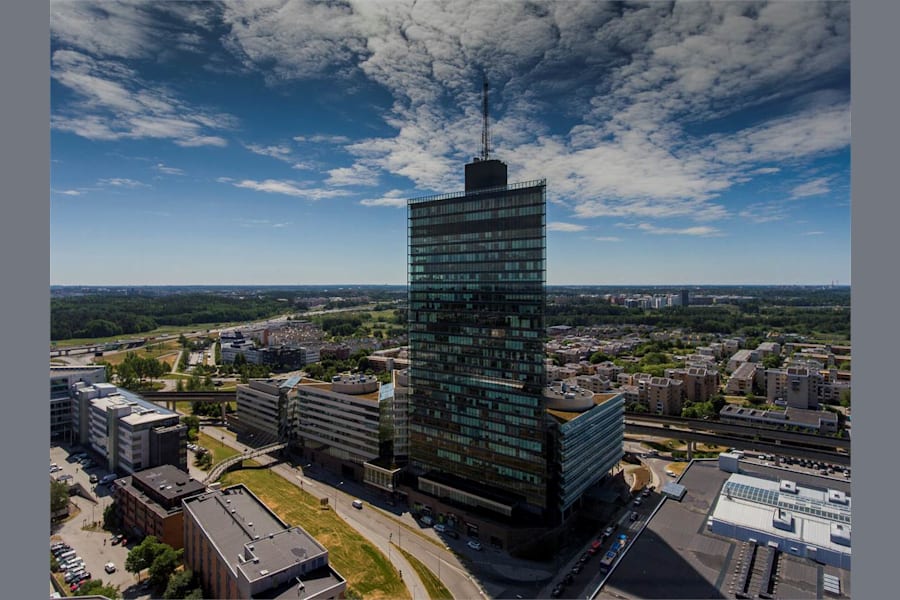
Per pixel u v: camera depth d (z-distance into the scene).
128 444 195.50
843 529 113.00
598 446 182.38
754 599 95.62
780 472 153.62
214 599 116.62
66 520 165.88
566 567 142.00
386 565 141.25
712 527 120.81
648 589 99.31
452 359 178.75
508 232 162.88
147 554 131.62
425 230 186.38
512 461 163.00
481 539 156.62
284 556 110.19
